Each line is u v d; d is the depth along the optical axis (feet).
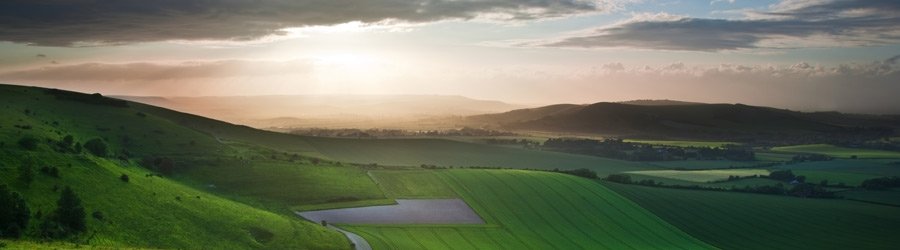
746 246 599.57
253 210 456.86
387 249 442.91
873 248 608.19
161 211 387.96
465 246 498.28
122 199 381.60
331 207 573.33
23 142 413.18
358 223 533.55
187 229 377.91
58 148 432.25
